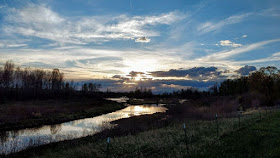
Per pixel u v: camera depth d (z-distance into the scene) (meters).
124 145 15.42
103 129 29.19
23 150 18.89
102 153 13.54
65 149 17.92
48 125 35.97
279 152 9.41
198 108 54.31
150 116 45.81
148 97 171.88
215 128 20.11
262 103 57.19
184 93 158.12
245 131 15.78
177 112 51.00
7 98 69.69
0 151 18.75
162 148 13.28
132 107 85.81
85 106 66.38
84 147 16.00
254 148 11.09
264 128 16.11
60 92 96.00
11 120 35.59
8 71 74.62
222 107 46.91
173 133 19.20
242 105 53.25
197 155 10.83
